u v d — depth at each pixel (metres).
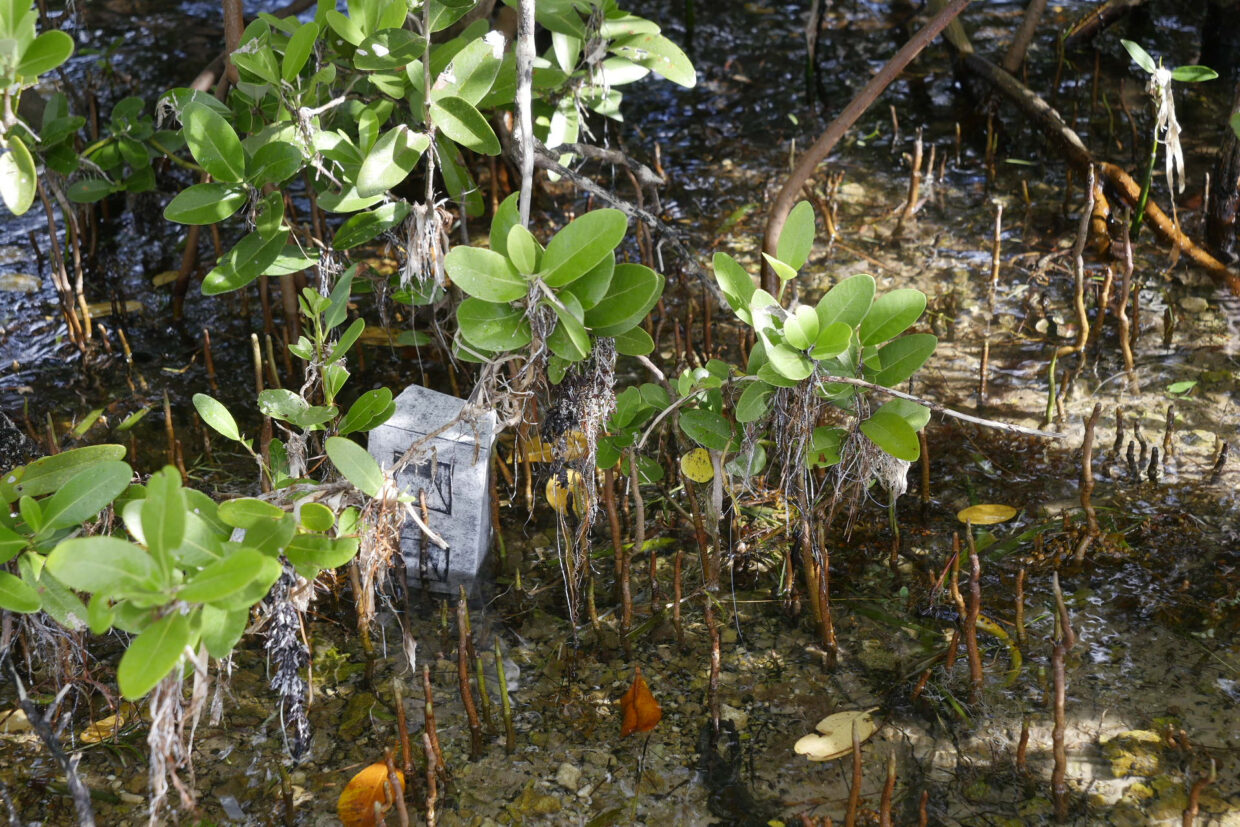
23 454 2.96
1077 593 2.97
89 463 2.37
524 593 3.04
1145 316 4.04
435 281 2.95
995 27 6.12
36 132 4.17
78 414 3.71
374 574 2.78
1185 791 2.42
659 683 2.76
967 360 3.88
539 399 3.01
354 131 3.36
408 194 4.82
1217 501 3.24
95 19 6.21
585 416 2.68
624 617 2.83
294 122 2.88
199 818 2.38
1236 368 3.77
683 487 3.27
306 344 2.81
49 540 2.19
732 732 2.61
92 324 4.18
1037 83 5.61
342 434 2.66
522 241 2.34
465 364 3.82
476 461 2.77
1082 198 4.75
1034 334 3.99
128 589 1.82
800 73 5.85
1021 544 3.13
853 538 3.19
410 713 2.68
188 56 5.84
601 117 5.44
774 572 3.10
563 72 3.24
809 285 4.27
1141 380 3.74
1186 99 5.41
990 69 5.14
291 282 3.82
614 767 2.53
